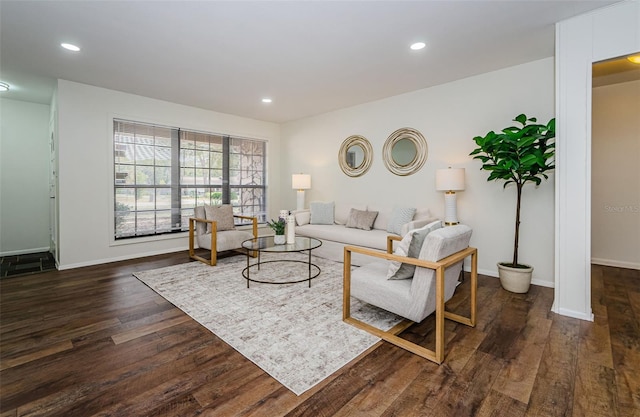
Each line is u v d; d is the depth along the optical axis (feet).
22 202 15.70
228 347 6.58
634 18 7.04
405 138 14.08
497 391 5.18
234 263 13.71
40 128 16.10
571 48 7.85
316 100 15.21
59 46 9.39
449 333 7.24
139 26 8.20
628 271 12.56
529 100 10.73
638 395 5.04
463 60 10.48
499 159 10.38
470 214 12.25
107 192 13.79
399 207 13.30
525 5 7.26
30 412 4.69
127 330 7.34
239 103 15.83
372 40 8.97
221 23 8.02
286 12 7.51
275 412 4.71
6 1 7.05
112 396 5.05
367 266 8.58
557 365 5.90
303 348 6.54
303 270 12.52
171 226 16.07
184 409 4.76
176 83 12.78
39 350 6.44
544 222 10.64
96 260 13.53
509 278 9.96
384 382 5.43
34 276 11.67
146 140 15.03
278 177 21.06
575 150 7.93
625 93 13.01
